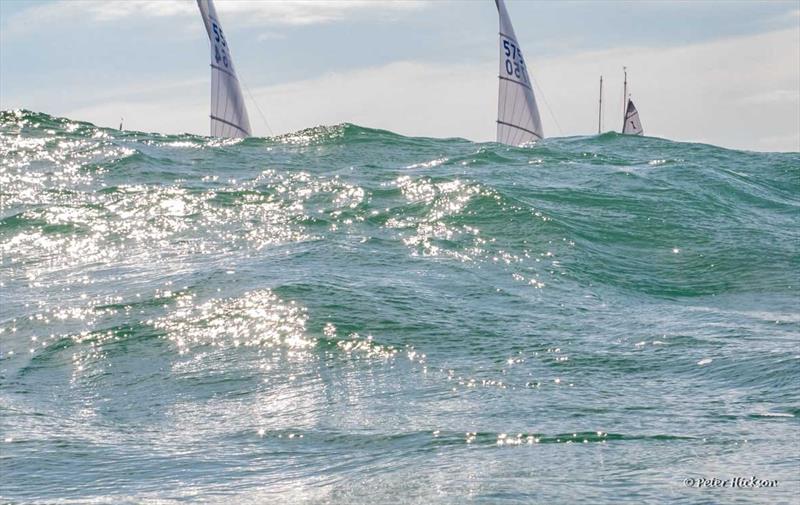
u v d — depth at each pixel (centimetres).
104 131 9688
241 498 1969
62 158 8294
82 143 8906
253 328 3659
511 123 17750
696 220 5897
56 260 5206
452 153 9019
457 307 3953
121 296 4266
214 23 17688
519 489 1908
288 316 3753
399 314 3781
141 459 2316
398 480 2028
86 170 7844
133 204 6406
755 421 2420
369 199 6319
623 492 1855
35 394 3080
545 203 6141
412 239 5303
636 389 2845
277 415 2717
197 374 3219
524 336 3547
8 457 2347
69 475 2189
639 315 3950
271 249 5097
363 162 8544
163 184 7225
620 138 10794
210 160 8500
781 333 3556
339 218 5847
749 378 2892
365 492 1958
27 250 5453
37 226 5928
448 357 3300
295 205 6259
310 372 3181
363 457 2262
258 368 3241
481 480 1989
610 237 5456
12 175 7625
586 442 2283
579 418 2527
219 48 17812
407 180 6944
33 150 8581
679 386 2861
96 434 2584
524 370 3114
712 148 9731
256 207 6241
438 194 6241
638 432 2356
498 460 2152
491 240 5256
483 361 3238
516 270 4688
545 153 8962
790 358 3083
